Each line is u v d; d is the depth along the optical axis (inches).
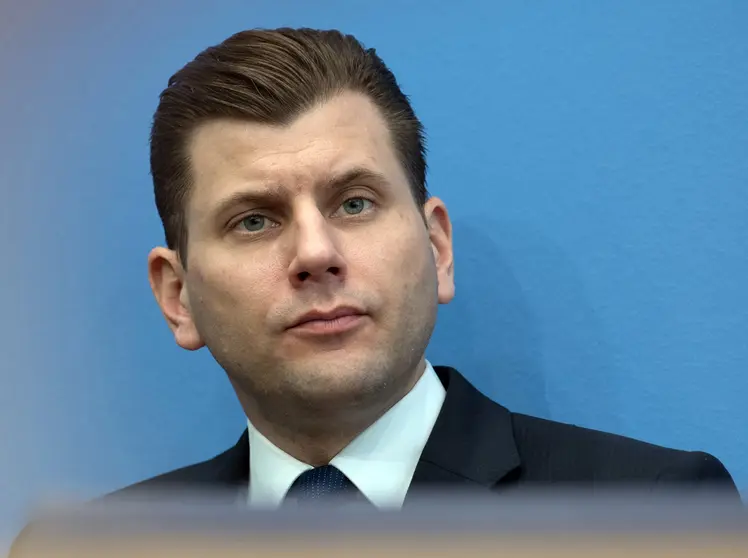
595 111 99.9
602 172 99.0
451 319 101.6
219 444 105.7
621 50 99.9
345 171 74.9
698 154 97.1
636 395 96.0
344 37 84.4
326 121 76.3
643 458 77.3
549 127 100.8
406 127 82.8
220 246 76.8
